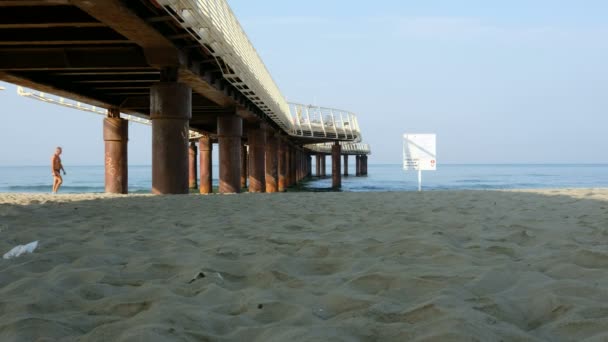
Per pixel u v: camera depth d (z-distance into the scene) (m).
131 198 10.82
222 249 4.20
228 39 13.09
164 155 12.87
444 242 4.19
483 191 13.02
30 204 8.91
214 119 24.72
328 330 2.03
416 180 59.19
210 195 12.07
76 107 20.73
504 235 4.70
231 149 21.30
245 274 3.35
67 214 7.16
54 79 14.88
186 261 3.71
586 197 10.05
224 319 2.31
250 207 8.23
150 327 2.06
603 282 2.81
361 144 79.06
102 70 13.98
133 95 18.72
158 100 12.80
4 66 12.62
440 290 2.62
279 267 3.40
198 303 2.61
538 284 2.77
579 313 2.21
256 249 4.20
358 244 4.30
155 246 4.46
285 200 9.91
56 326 2.18
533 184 46.38
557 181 54.12
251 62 17.27
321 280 3.05
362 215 6.72
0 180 65.69
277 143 31.70
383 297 2.59
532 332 2.06
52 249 4.33
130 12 9.32
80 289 2.88
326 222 6.08
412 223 5.54
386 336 2.02
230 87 18.47
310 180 62.44
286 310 2.43
